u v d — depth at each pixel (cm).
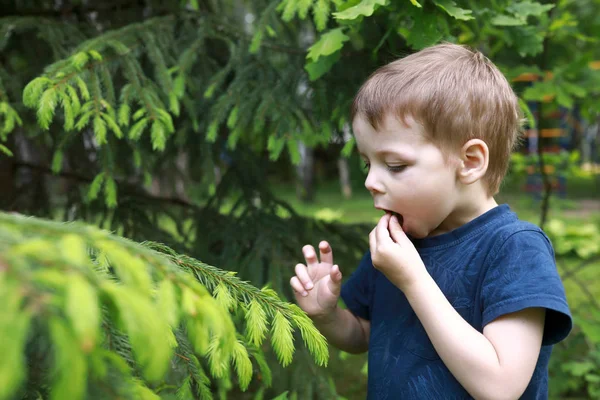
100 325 80
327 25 188
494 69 127
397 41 189
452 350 107
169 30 215
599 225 710
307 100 207
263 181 256
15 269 47
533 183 787
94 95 173
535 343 108
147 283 57
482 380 105
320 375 214
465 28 199
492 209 121
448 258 120
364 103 119
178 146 235
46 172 257
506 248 113
